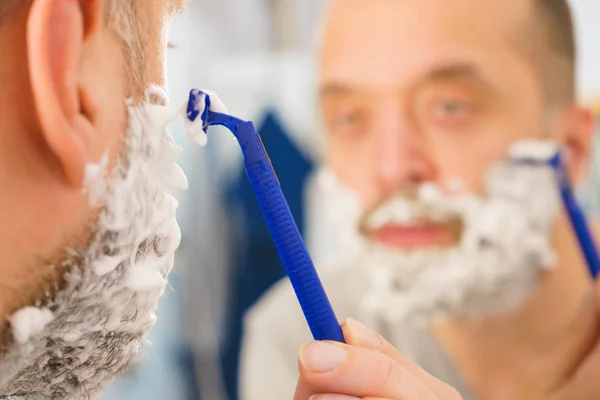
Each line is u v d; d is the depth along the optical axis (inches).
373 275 32.6
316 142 52.0
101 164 11.7
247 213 55.1
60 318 11.9
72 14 10.9
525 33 30.4
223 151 56.1
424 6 30.8
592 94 38.7
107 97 11.8
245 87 55.4
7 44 11.0
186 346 57.0
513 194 30.2
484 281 30.4
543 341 31.2
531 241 30.0
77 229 11.7
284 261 14.2
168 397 57.3
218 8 56.6
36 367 12.5
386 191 31.8
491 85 30.4
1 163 11.0
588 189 37.4
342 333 14.7
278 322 37.0
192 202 56.4
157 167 12.9
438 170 31.0
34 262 11.4
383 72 31.6
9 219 11.1
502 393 32.0
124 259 12.4
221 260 55.8
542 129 30.9
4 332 11.3
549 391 31.2
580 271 30.8
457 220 30.7
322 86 34.8
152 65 13.1
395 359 14.9
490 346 32.0
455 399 15.0
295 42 55.0
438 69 30.6
